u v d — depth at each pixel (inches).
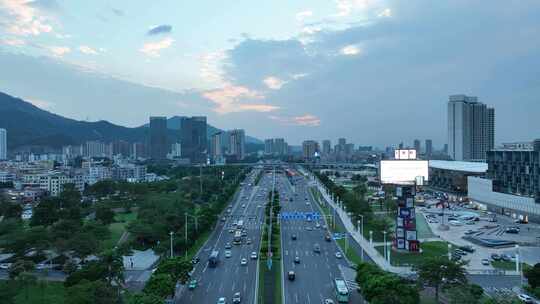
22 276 5561.0
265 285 6314.0
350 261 7701.8
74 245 7116.1
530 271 5831.7
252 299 5728.3
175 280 5565.9
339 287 5693.9
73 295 4926.2
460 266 5546.3
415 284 5472.4
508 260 7711.6
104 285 5068.9
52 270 6939.0
